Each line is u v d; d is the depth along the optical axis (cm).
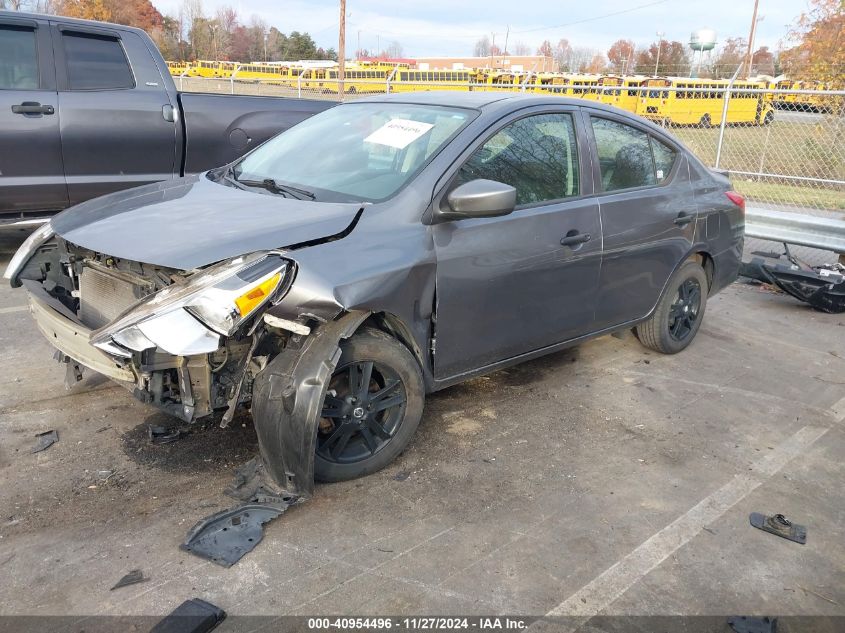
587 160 406
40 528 276
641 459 358
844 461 368
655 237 442
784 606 258
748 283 739
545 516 304
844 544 298
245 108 675
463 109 374
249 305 267
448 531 289
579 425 391
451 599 251
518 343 377
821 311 640
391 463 338
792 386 464
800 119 1091
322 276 282
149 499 297
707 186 496
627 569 272
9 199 577
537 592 257
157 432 349
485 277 344
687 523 305
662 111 1557
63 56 591
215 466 324
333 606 244
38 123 572
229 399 292
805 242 675
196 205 333
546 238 371
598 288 413
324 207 319
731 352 523
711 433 391
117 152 616
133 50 625
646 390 445
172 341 261
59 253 363
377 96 439
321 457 307
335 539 279
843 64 1502
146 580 250
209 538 271
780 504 325
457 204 316
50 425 354
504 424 387
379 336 311
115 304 316
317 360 280
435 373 343
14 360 429
